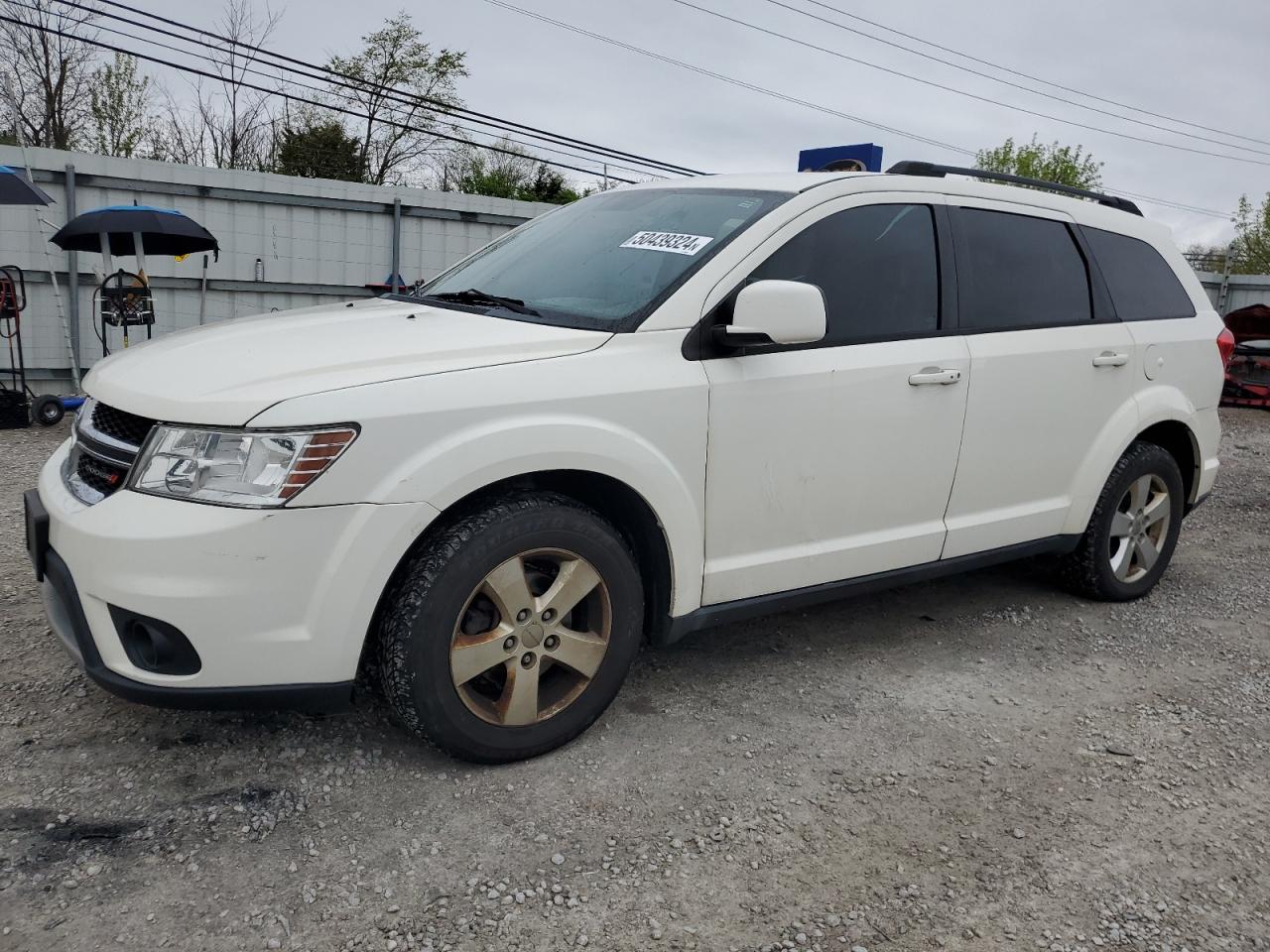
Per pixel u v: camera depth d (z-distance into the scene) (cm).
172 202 1142
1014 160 3528
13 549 472
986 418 377
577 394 278
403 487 251
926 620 433
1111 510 443
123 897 224
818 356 329
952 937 226
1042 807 283
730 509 315
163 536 237
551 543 278
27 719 302
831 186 345
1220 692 372
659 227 348
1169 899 243
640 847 253
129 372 280
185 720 305
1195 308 479
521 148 3547
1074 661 394
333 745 295
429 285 397
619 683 303
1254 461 980
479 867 242
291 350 275
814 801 279
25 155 1044
